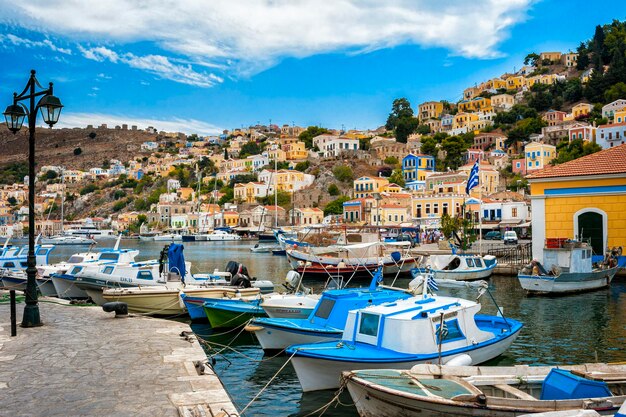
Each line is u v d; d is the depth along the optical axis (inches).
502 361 680.4
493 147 6565.0
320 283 1625.2
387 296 714.2
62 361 502.6
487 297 1219.9
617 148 1555.1
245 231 5723.4
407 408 402.0
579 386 393.7
